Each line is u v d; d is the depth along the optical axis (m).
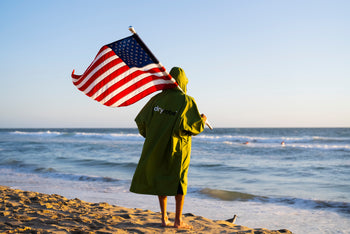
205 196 7.84
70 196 7.78
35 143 33.22
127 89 3.60
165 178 3.31
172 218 4.45
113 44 3.62
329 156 19.36
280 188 9.02
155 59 3.47
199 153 21.84
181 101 3.32
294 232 5.04
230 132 75.25
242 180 10.57
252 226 5.39
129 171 12.89
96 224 3.61
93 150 24.09
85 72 3.75
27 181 10.22
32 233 2.87
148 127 3.41
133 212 4.75
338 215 6.02
